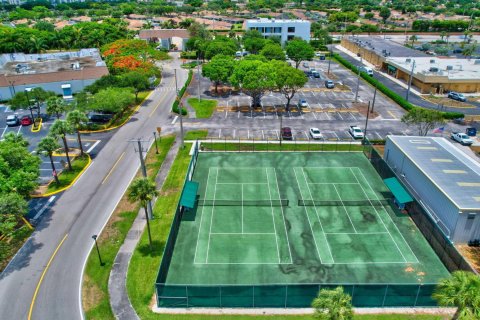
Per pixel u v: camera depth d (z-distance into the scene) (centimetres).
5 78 9175
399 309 3459
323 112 8388
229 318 3369
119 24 16725
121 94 7750
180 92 9500
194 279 3791
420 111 6488
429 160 5131
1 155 4625
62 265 4031
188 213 4853
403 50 13325
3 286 3759
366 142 6366
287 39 15600
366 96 9506
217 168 5972
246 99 9306
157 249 4231
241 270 3909
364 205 5012
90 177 5744
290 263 4006
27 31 14038
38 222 4716
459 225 4131
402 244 4291
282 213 4847
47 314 3450
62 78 9681
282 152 6488
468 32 17925
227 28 19012
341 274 3844
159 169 5956
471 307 2569
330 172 5847
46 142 5203
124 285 3753
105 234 4494
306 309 3475
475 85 9694
